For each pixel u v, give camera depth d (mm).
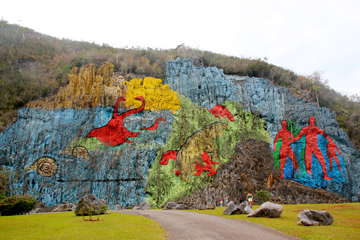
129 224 16703
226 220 18594
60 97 49531
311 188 45969
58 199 40406
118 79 51156
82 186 41656
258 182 43094
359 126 60656
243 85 57469
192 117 49438
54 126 46938
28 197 26953
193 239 12969
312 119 52594
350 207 28281
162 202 40312
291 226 15703
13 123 47906
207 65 66438
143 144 45156
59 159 43812
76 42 78500
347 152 51625
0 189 38344
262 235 13859
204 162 44531
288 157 49469
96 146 44938
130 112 48188
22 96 51125
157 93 50875
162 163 43812
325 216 16844
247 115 52875
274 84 64000
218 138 48094
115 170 42469
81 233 14141
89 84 50719
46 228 15820
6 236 13734
